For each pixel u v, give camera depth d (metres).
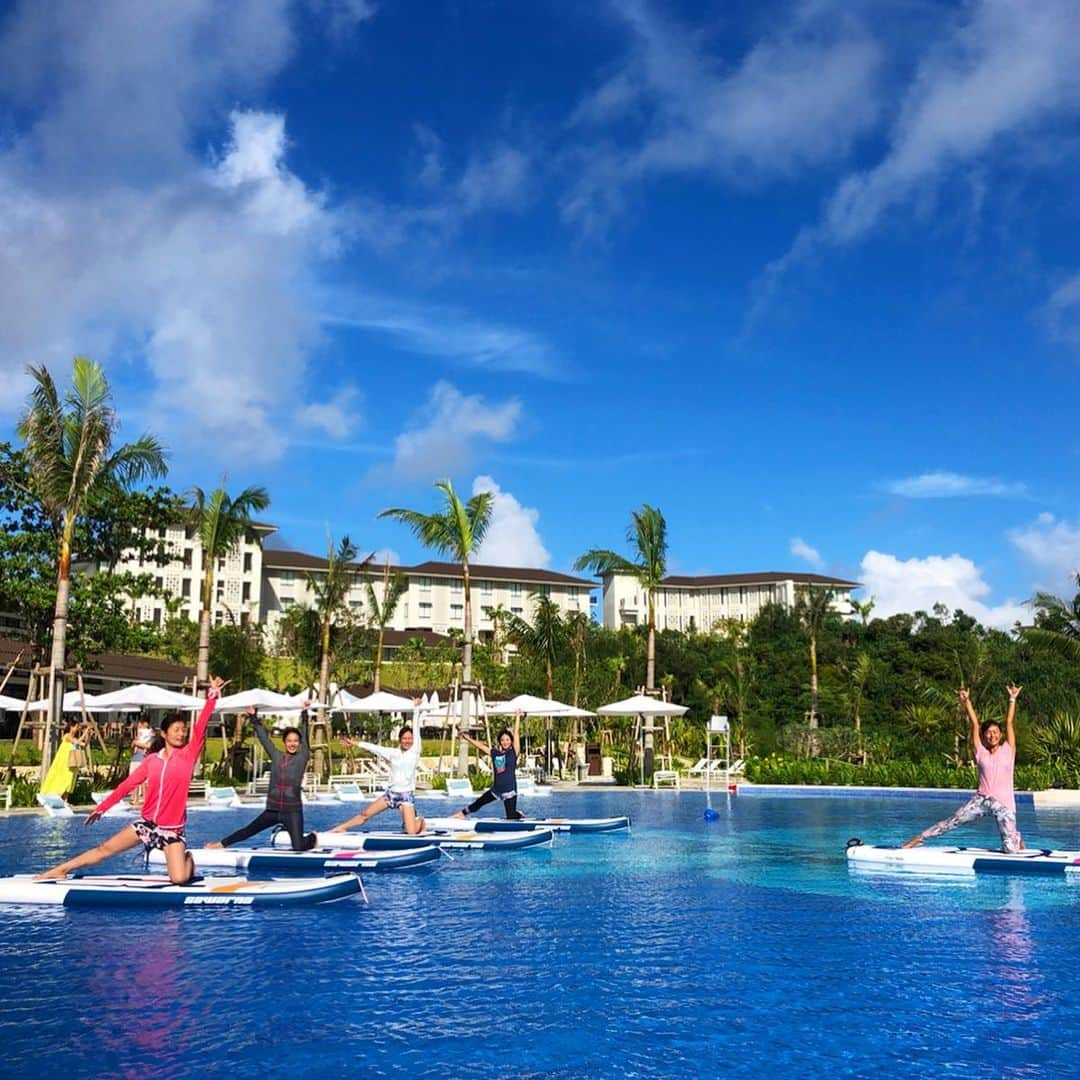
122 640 30.36
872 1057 5.05
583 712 31.88
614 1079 4.71
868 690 67.44
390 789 14.66
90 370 23.56
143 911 8.98
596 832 17.17
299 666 57.28
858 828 18.11
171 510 31.47
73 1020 5.55
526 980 6.53
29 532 29.12
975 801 12.65
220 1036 5.29
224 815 20.19
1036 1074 4.81
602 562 34.41
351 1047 5.12
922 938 8.00
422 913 9.02
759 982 6.52
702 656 84.69
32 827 17.20
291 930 8.16
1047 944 7.73
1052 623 33.38
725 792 29.03
